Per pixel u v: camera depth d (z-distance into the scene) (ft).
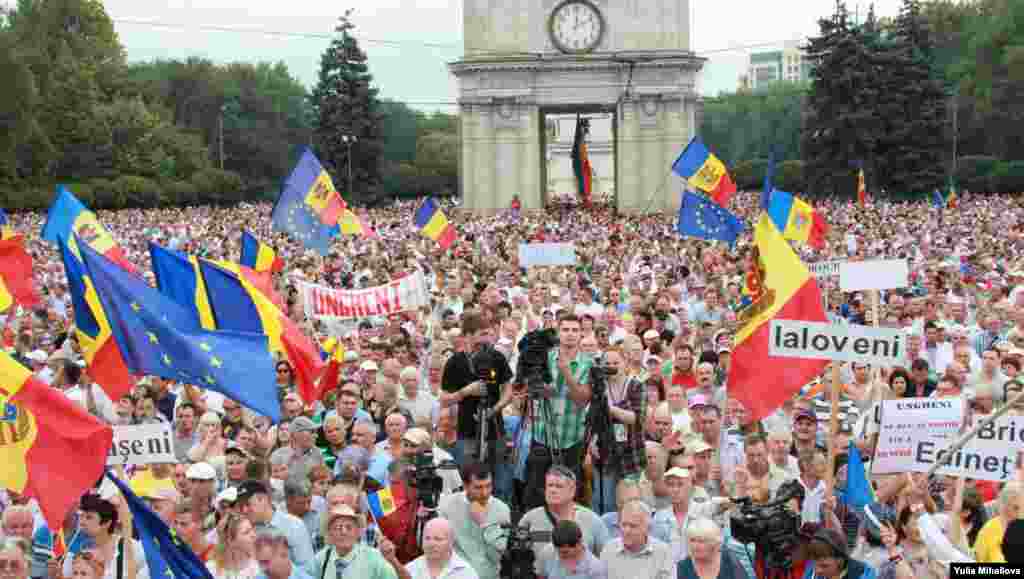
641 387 90.63
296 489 81.35
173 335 75.36
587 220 467.11
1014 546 53.47
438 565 68.85
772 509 65.72
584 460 84.94
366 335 135.03
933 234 320.91
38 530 81.66
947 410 71.92
